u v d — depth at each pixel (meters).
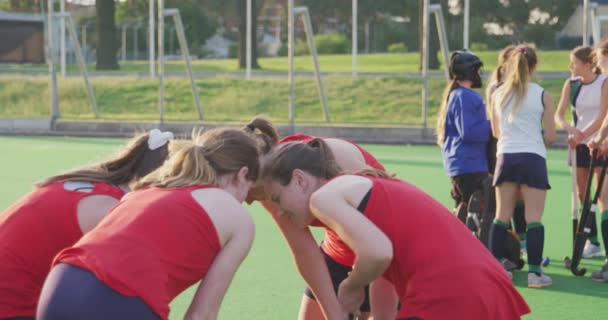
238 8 41.78
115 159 6.36
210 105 36.38
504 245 11.47
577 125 12.62
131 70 44.81
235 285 11.01
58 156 25.03
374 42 49.03
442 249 5.65
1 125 33.34
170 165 5.88
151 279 5.32
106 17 42.88
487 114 12.42
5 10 41.03
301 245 7.07
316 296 7.20
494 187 11.68
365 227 5.56
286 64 50.94
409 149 27.58
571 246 13.32
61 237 6.02
